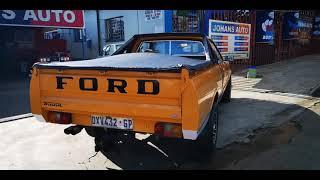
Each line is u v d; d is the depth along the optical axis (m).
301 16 19.73
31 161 4.16
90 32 17.39
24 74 14.14
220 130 5.46
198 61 4.28
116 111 3.44
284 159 4.12
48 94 3.81
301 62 16.92
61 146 4.73
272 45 16.83
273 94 8.75
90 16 17.09
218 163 4.04
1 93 9.50
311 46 22.47
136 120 3.43
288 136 5.09
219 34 12.71
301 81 10.68
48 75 3.75
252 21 14.73
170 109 3.19
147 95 3.28
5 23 12.91
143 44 5.64
